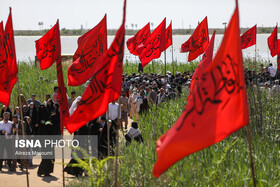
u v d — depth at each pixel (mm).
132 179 18125
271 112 26125
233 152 19844
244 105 12375
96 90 17250
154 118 28875
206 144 11961
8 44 20297
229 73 12242
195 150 11922
